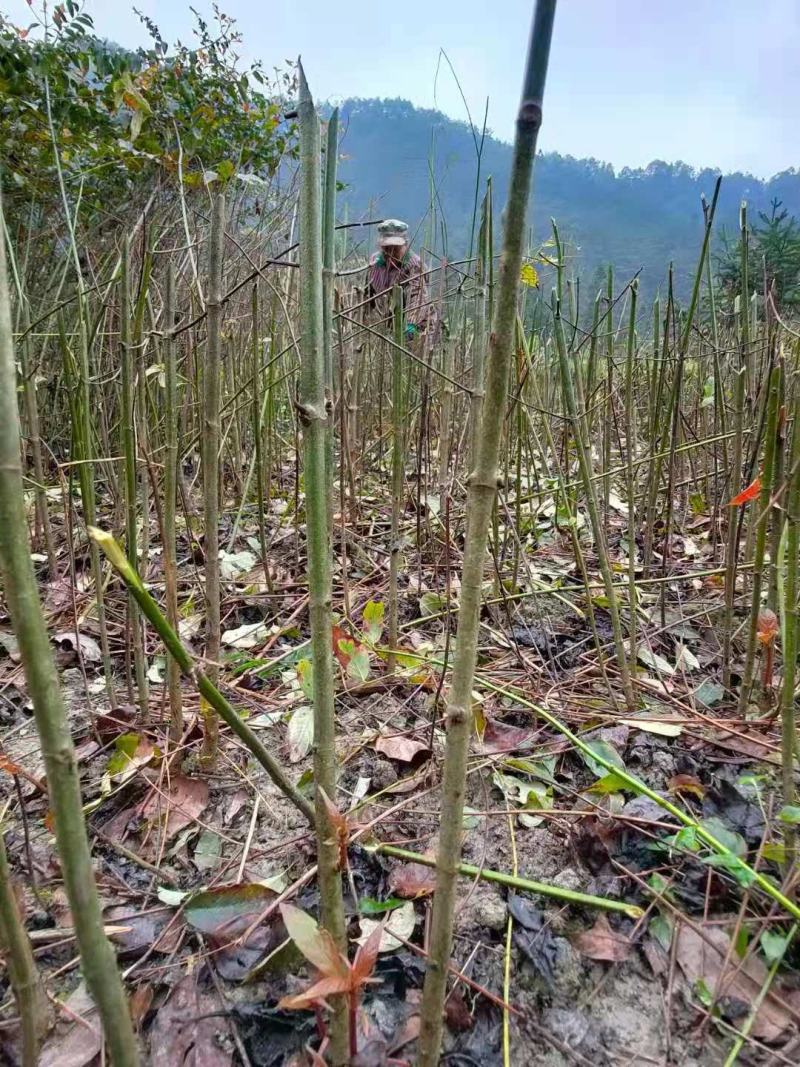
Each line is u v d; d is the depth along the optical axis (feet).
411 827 3.62
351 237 9.48
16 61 8.64
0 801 3.81
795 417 3.48
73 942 2.97
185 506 6.58
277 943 2.91
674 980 2.81
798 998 2.71
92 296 7.16
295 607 6.16
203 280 7.45
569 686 4.93
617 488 9.04
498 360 1.72
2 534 1.44
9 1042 2.55
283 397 10.32
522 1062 2.53
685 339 5.03
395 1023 2.62
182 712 4.17
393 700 4.77
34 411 6.15
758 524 3.95
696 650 5.52
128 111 9.03
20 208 9.61
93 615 5.88
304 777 3.87
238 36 11.07
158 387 7.38
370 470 9.67
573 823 3.57
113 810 3.75
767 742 4.07
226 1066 2.49
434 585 6.48
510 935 2.93
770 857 3.06
